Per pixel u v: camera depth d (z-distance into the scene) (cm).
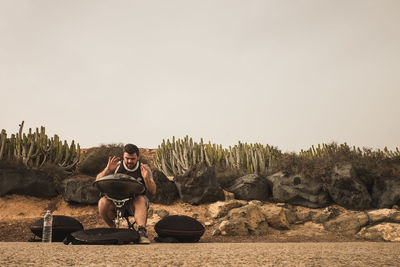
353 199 950
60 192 1009
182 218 496
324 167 1018
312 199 983
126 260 158
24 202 937
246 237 751
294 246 316
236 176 1157
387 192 936
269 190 1080
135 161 402
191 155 1338
